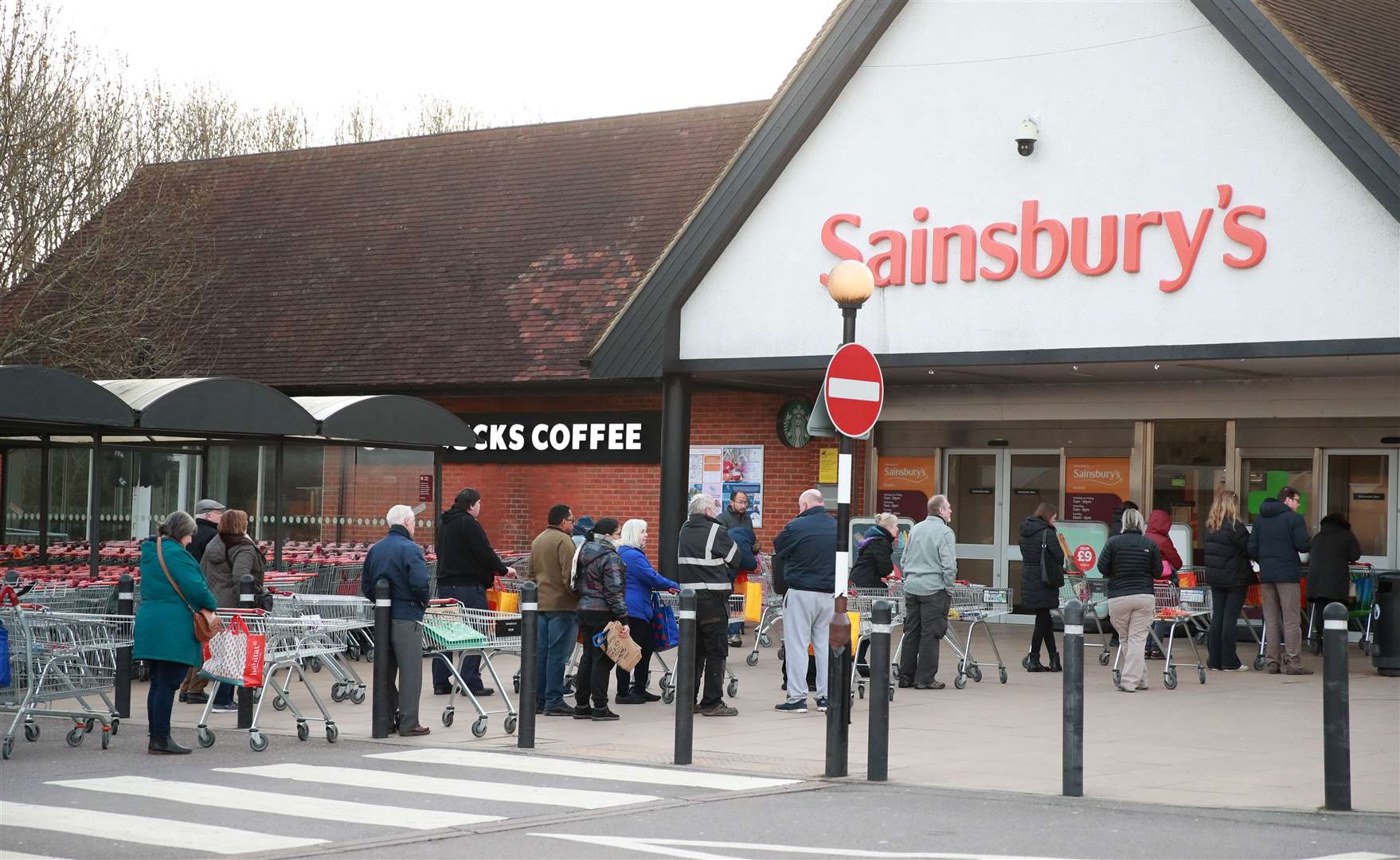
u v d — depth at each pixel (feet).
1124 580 51.88
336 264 94.84
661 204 88.22
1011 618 76.48
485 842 26.45
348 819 28.63
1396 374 65.00
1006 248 59.67
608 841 26.55
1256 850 26.00
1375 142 52.06
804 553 46.19
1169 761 36.70
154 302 88.43
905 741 40.01
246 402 58.13
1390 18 68.08
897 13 62.59
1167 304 56.49
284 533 66.49
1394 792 32.48
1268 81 54.24
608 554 43.83
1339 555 58.13
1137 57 57.41
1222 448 70.08
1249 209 54.95
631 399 80.94
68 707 46.34
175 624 37.19
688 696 36.04
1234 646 58.34
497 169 97.14
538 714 45.62
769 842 26.55
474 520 48.83
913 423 78.38
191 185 104.42
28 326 83.05
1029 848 26.04
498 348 83.05
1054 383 73.56
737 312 66.18
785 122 64.44
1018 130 59.31
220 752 37.91
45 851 25.57
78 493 69.67
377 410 63.52
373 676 40.93
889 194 62.59
